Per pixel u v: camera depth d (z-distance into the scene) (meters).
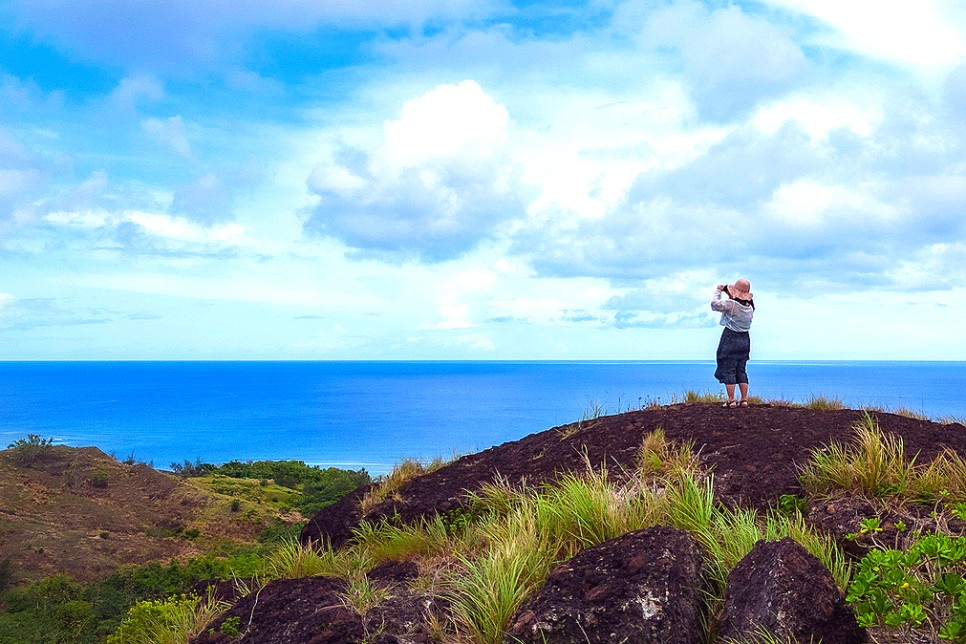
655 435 8.38
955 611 3.74
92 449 66.62
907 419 8.59
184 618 5.89
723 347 10.12
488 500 7.80
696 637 4.26
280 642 4.90
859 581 3.98
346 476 65.25
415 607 5.05
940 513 5.26
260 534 46.88
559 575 4.64
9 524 46.66
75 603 29.31
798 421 8.52
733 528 5.51
